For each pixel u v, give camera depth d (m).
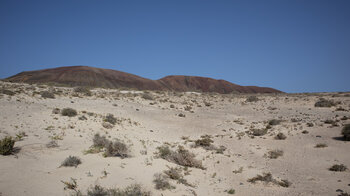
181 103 38.44
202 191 8.20
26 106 19.23
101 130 16.20
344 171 10.55
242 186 9.11
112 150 10.77
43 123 14.97
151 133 19.17
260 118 27.70
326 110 29.42
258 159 13.16
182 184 8.45
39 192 6.16
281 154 13.79
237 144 16.77
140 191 6.86
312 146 14.99
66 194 6.25
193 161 11.41
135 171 8.96
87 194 6.30
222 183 9.39
